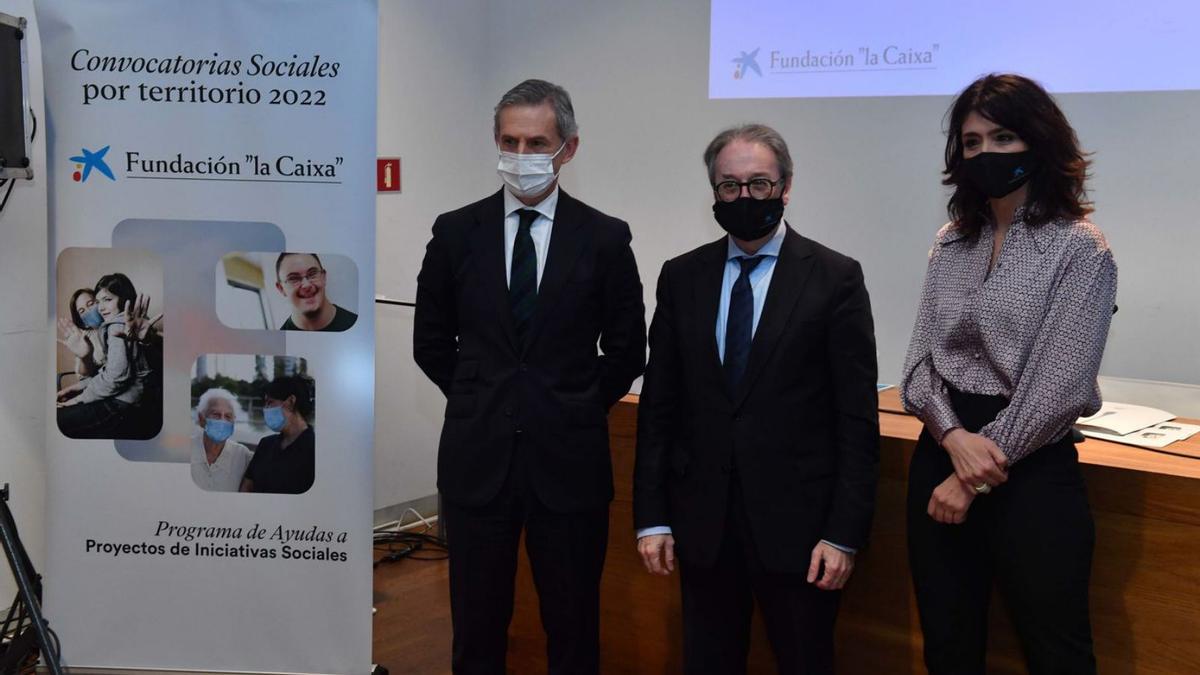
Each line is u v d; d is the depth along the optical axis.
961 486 1.51
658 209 3.59
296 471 2.04
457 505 1.80
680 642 2.14
